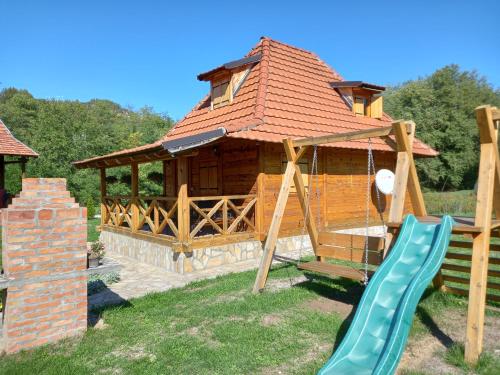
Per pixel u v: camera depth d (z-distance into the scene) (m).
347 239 6.47
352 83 12.59
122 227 10.98
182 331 4.95
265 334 4.73
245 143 9.88
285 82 11.70
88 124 28.94
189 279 7.70
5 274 4.49
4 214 4.49
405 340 3.58
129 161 9.93
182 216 8.12
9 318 4.32
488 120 4.13
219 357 4.16
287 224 10.04
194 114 13.58
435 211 20.08
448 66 35.22
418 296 3.85
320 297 6.26
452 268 6.10
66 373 3.88
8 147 17.88
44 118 26.25
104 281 7.46
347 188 11.59
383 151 11.80
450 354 4.20
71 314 4.77
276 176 9.77
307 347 4.43
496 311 5.56
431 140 31.75
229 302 6.02
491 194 4.25
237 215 9.79
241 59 11.68
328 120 11.40
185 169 8.13
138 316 5.52
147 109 53.12
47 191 4.66
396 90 38.62
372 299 4.26
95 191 23.30
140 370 3.93
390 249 5.23
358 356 3.78
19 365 4.00
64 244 4.70
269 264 6.58
